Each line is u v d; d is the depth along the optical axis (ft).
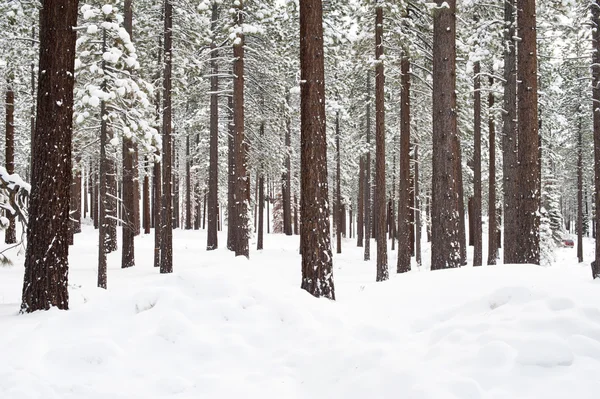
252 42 71.15
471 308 19.31
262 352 17.35
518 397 12.61
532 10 36.70
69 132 26.35
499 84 62.23
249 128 81.20
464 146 80.79
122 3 63.21
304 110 28.40
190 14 61.87
